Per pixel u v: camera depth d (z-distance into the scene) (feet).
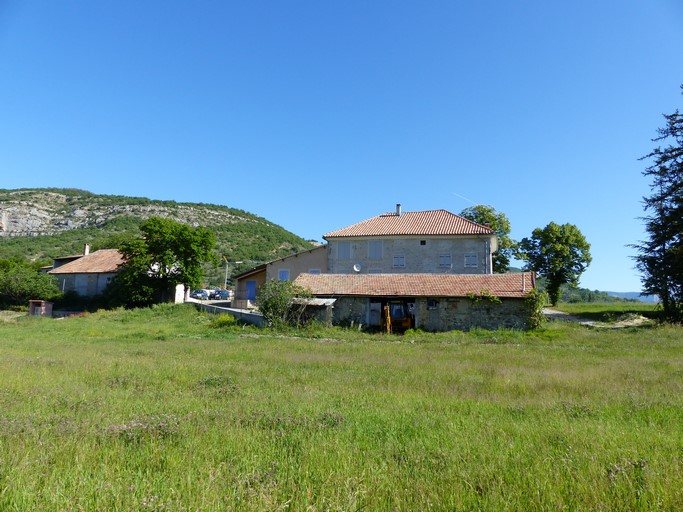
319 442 16.84
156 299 139.33
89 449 15.33
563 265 178.09
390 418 21.61
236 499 11.31
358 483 12.34
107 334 85.05
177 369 38.68
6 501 10.88
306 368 42.98
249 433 18.07
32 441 16.15
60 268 173.78
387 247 131.64
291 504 11.18
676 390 31.30
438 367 44.06
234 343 69.97
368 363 47.06
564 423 20.74
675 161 115.55
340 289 105.70
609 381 35.19
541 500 11.54
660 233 114.11
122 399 25.72
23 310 154.71
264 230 388.37
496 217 172.14
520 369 42.19
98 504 10.79
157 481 12.42
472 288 98.78
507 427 19.95
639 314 126.21
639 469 13.82
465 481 12.77
